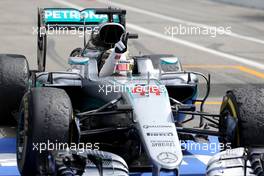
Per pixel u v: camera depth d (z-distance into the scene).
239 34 73.81
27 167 21.53
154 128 21.41
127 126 23.06
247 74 49.91
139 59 27.31
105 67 25.86
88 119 25.56
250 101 22.12
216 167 19.92
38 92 21.45
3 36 66.12
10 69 30.06
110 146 25.47
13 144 28.73
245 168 19.52
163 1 112.56
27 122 21.16
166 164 19.83
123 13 32.31
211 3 112.62
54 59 53.75
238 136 21.95
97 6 97.88
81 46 61.12
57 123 20.83
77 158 19.84
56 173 19.45
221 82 45.94
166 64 30.20
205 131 23.36
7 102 30.17
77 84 26.14
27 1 103.12
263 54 60.38
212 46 64.31
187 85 27.08
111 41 27.59
